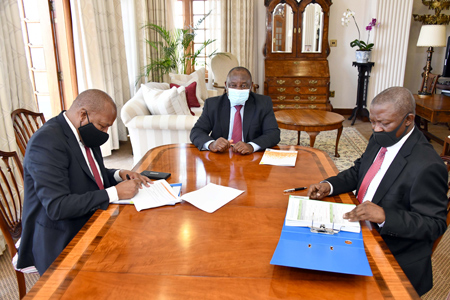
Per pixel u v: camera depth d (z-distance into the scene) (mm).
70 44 4082
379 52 5824
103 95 1493
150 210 1375
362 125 5793
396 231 1188
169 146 2260
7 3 2543
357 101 6023
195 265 1025
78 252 1097
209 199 1466
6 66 2510
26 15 3951
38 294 913
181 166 1881
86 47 4012
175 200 1441
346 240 1098
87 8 3947
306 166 1874
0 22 2449
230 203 1434
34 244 1460
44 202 1331
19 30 2656
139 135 3309
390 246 1348
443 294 2006
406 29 5688
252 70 6086
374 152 1544
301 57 5887
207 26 5934
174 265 1026
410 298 888
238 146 2072
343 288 925
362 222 1270
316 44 5824
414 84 6414
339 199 1482
